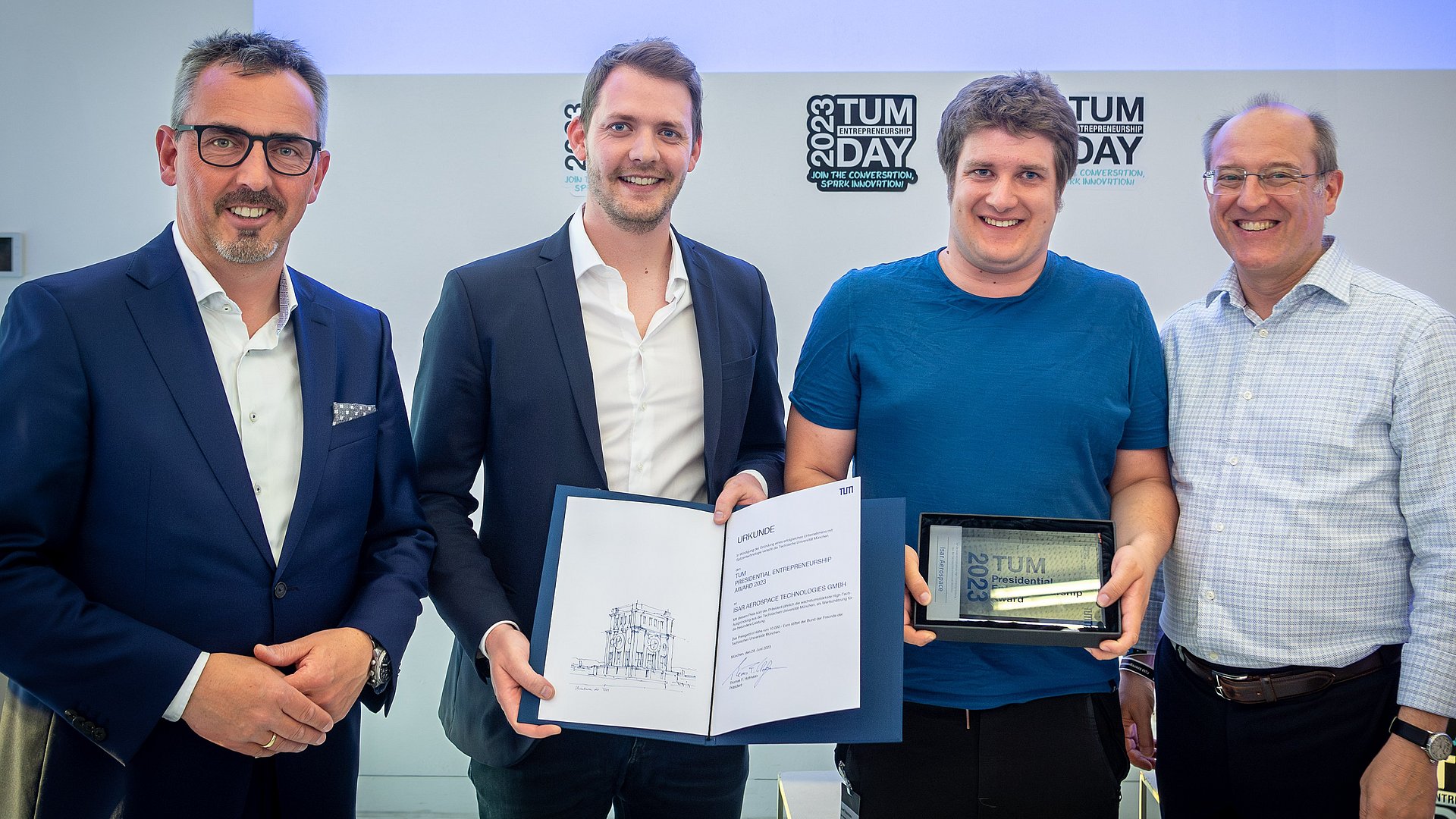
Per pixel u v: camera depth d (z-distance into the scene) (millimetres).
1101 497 1698
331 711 1377
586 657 1460
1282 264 1718
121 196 3041
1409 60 3053
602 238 1729
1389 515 1662
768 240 3061
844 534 1450
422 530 1640
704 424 1721
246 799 1414
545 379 1660
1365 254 3043
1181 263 3055
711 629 1506
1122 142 3037
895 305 1692
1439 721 1575
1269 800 1716
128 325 1358
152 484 1332
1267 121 1730
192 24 3020
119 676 1272
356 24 3033
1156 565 1625
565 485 1614
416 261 3037
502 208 3039
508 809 1709
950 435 1621
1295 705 1667
